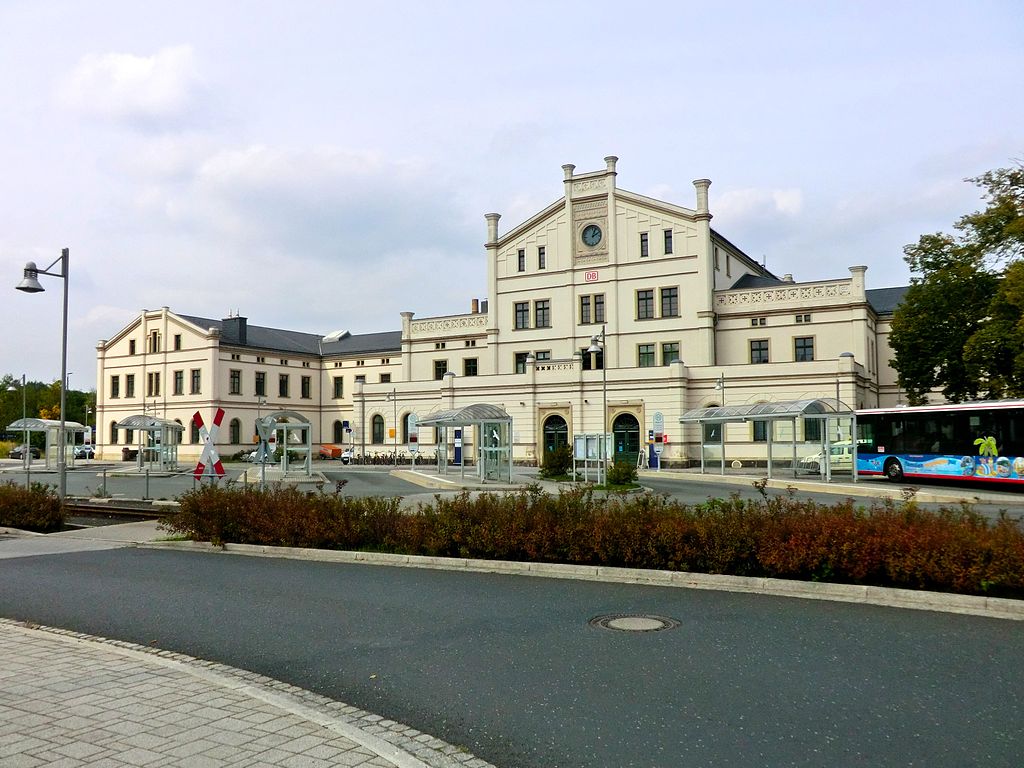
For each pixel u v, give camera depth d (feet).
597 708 19.49
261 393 239.71
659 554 38.40
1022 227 93.04
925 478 108.06
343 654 24.97
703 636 26.32
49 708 19.27
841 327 170.30
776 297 176.24
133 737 17.29
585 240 192.54
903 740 17.13
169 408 234.58
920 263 129.59
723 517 38.01
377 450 208.03
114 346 252.42
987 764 15.87
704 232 177.99
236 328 244.83
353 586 36.63
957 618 28.71
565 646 25.35
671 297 181.68
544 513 42.65
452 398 188.03
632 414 167.84
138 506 80.02
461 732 18.13
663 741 17.33
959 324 124.36
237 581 38.37
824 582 33.88
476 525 43.50
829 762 16.05
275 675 22.93
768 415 115.44
